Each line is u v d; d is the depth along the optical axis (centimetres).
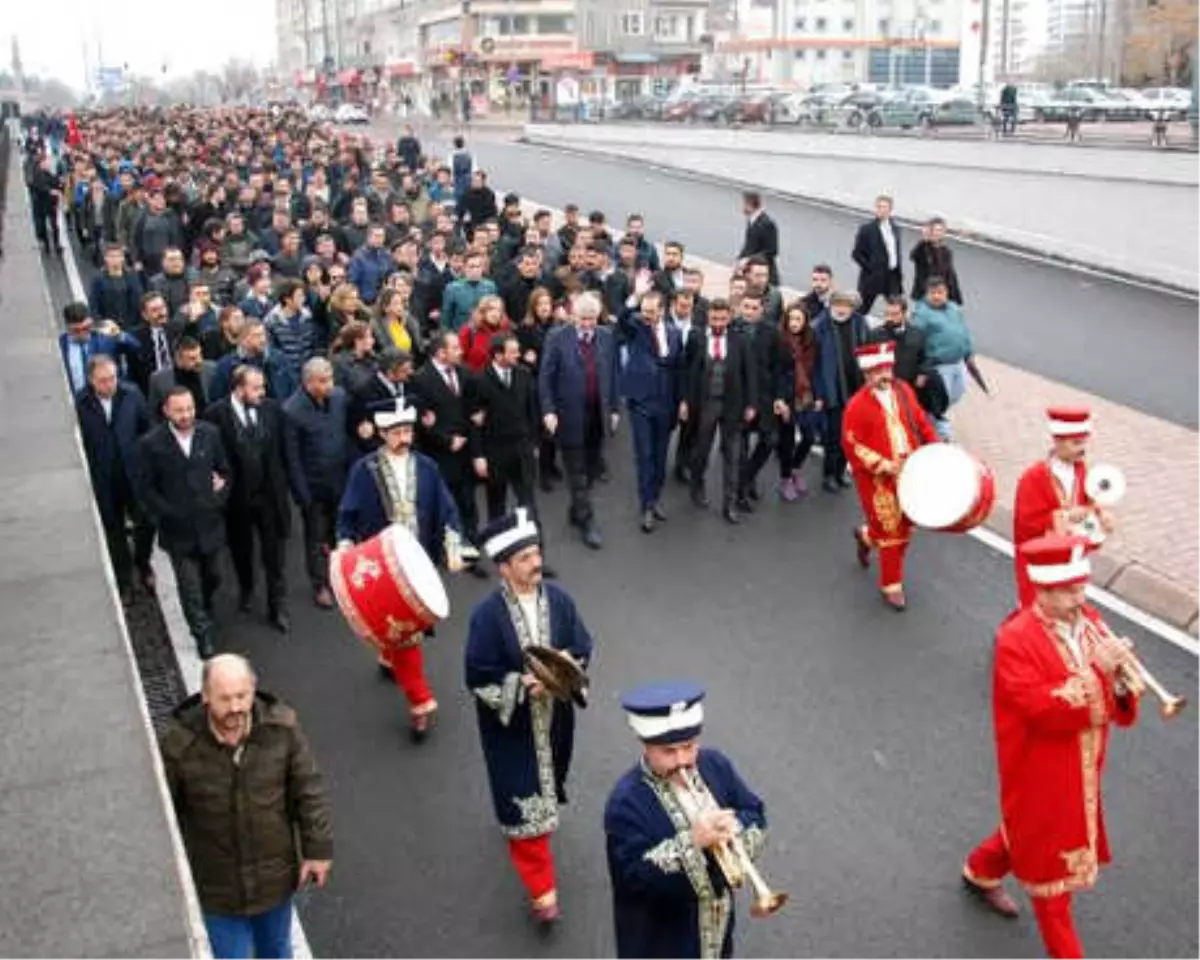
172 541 905
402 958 607
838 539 1137
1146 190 2367
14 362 1539
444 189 2684
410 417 855
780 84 9169
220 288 1559
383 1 10819
